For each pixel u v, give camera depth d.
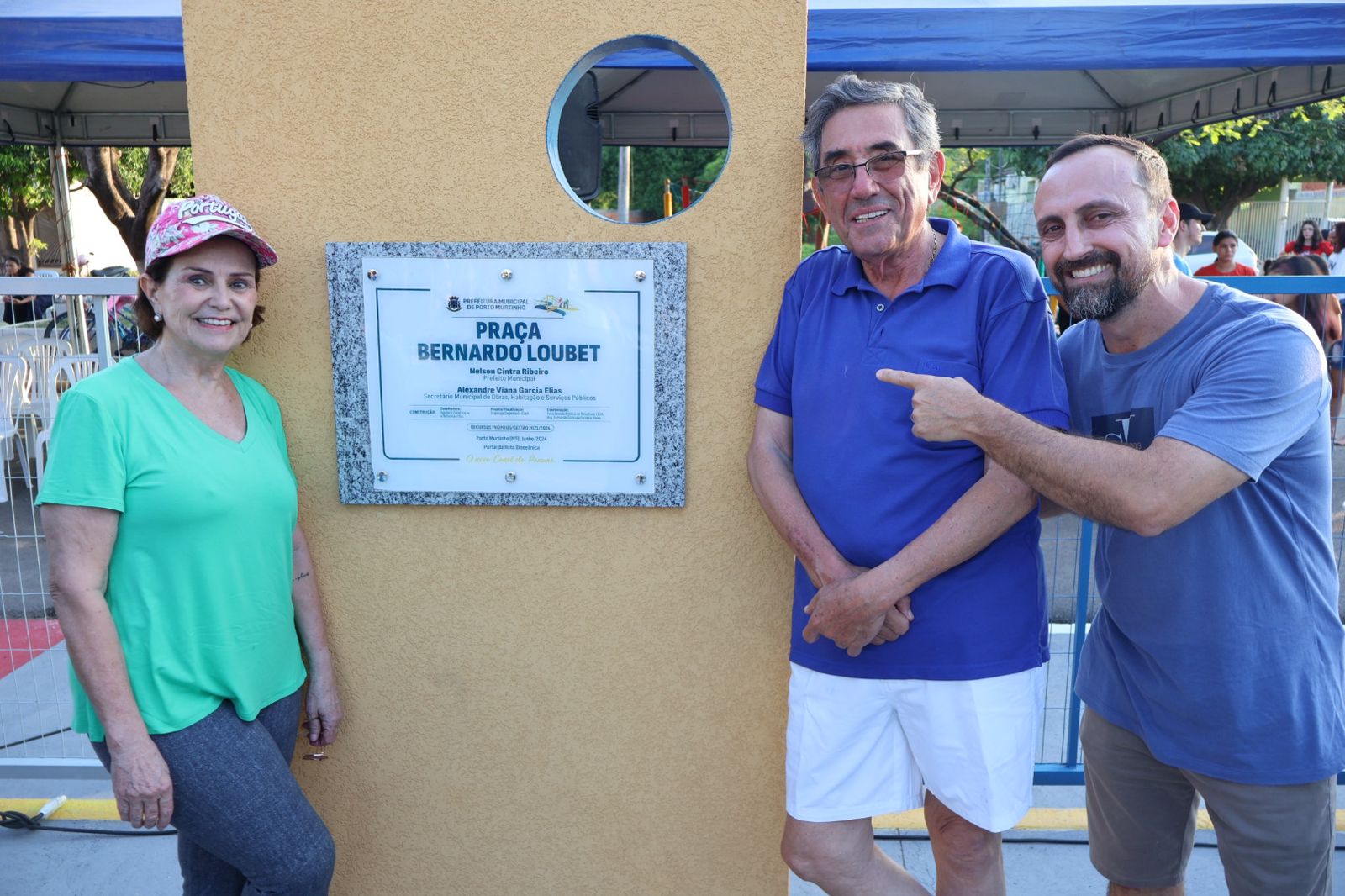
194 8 1.96
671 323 2.00
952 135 9.19
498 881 2.27
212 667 1.75
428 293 2.01
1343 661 1.81
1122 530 1.67
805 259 2.00
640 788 2.22
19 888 2.68
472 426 2.06
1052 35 5.26
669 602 2.14
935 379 1.66
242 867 1.80
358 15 1.95
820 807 1.94
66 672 3.89
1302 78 7.02
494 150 1.98
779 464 1.93
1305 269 8.44
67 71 5.30
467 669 2.18
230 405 1.87
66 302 2.95
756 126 1.95
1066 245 1.76
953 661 1.79
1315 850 1.77
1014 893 2.72
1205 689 1.77
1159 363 1.81
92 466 1.63
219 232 1.70
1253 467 1.61
